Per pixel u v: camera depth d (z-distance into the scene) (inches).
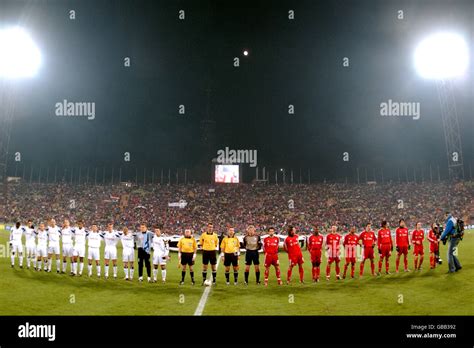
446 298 461.1
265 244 577.9
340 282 579.5
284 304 460.8
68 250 652.7
